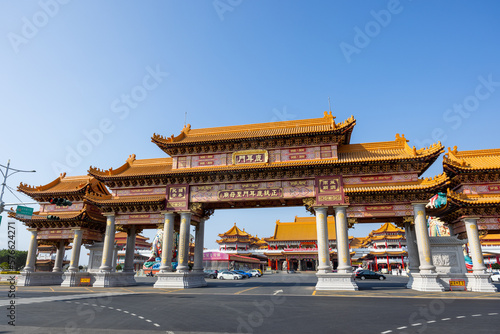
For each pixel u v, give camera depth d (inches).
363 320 557.9
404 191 1146.7
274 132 1363.2
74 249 1539.1
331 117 1393.9
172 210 1376.7
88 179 1734.7
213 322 545.6
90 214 1562.5
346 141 1425.9
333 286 1133.7
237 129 1485.0
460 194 1148.5
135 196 1446.9
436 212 1291.8
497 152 1267.2
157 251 3572.8
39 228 1643.7
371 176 1230.3
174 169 1403.8
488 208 1139.9
